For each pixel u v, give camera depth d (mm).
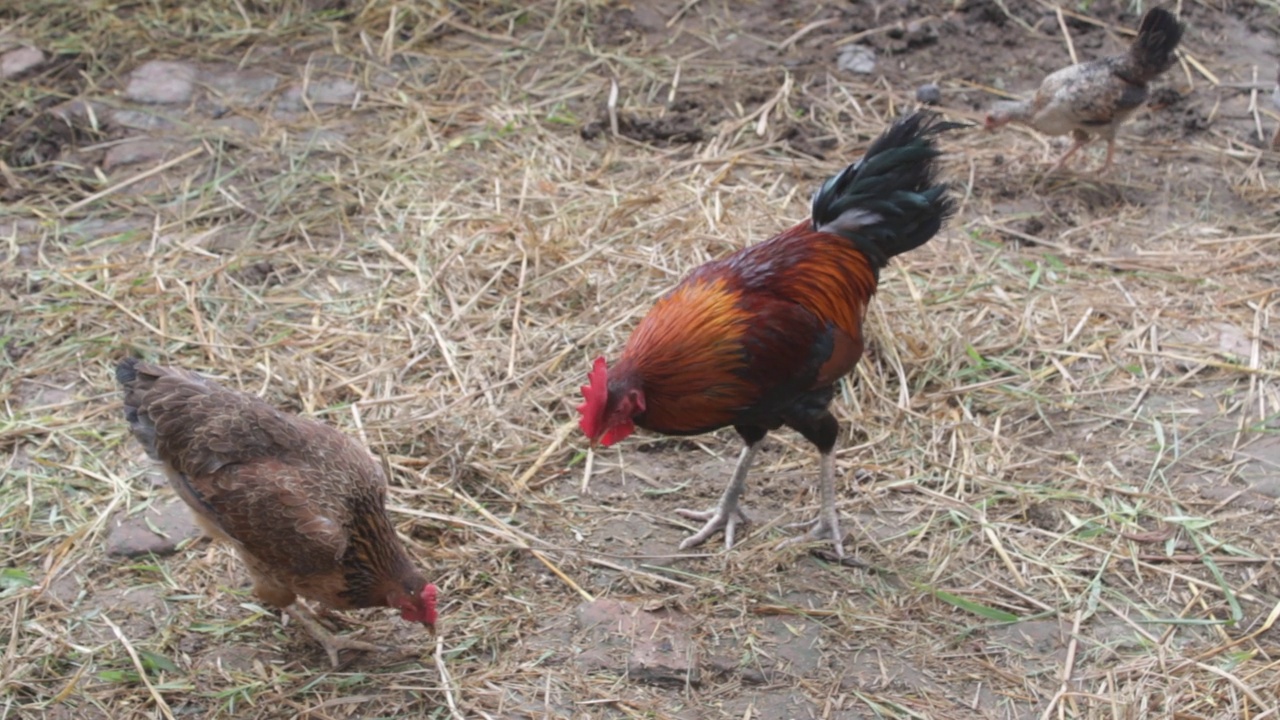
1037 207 7742
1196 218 7660
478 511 5535
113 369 6270
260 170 7891
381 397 6129
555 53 9102
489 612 5059
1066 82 7676
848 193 5281
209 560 5250
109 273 6961
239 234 7352
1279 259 7258
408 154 8055
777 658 4879
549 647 4902
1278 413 6137
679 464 5957
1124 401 6270
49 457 5754
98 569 5203
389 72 8891
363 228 7418
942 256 7242
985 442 6004
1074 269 7199
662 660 4828
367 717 4605
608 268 7020
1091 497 5652
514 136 8258
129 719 4578
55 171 7848
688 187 7711
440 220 7430
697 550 5445
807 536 5461
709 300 4949
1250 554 5344
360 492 4707
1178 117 8562
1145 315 6820
